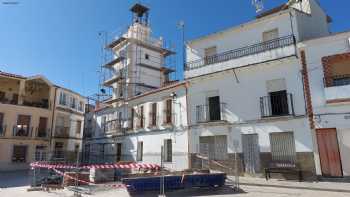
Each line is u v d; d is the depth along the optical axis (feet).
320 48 50.01
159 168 54.39
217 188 41.04
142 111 84.23
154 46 115.75
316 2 63.82
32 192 42.57
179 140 69.10
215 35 67.41
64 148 106.22
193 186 38.86
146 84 110.32
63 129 107.14
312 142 48.21
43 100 105.60
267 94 55.88
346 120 45.42
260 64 56.34
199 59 69.67
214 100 65.51
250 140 56.90
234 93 60.85
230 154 58.90
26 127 95.76
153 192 38.37
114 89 113.70
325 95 47.55
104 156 98.07
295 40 54.08
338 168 45.83
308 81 50.31
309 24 58.54
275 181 47.16
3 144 88.38
